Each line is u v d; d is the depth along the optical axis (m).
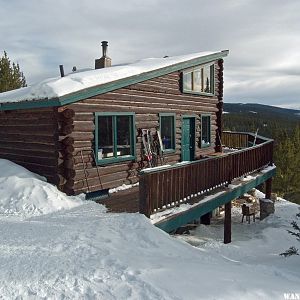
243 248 9.35
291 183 39.84
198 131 15.47
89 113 10.07
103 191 10.50
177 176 8.24
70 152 9.52
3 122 11.60
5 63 25.25
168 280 4.63
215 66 16.47
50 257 5.42
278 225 12.49
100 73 10.68
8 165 10.52
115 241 6.21
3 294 4.33
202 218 13.34
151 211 7.42
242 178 12.15
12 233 6.69
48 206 8.59
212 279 4.77
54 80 10.26
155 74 12.19
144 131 12.05
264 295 4.41
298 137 47.19
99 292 4.36
